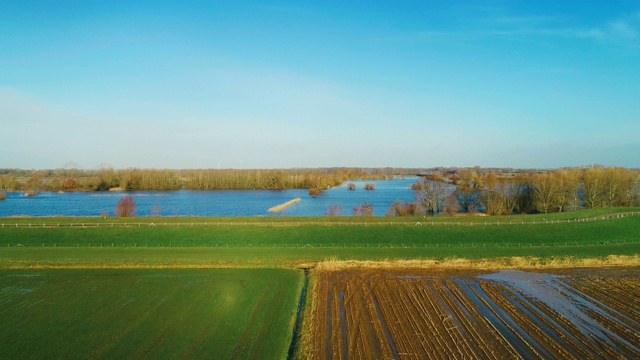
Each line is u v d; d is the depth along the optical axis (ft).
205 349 88.28
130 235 195.93
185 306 113.80
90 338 94.12
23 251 172.86
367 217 229.45
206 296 121.70
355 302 118.11
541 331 100.12
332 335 96.37
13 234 196.65
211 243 188.34
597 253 172.14
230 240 191.01
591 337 97.35
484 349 89.92
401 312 111.14
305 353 87.04
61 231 200.03
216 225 206.49
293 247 179.93
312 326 101.24
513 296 125.49
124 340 92.99
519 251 174.09
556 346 92.07
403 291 128.36
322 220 221.25
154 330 98.22
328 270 150.10
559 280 141.69
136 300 118.62
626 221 225.97
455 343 92.63
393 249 176.24
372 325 102.27
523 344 92.94
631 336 98.07
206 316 106.63
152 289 128.16
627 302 120.88
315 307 113.80
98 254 168.55
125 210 272.92
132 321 103.65
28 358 85.20
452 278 142.72
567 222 216.54
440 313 110.52
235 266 154.30
